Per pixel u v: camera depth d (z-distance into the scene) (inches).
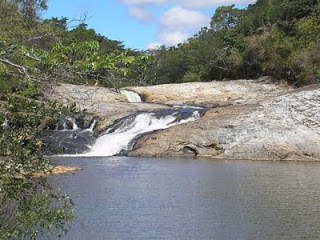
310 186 940.0
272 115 1460.4
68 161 1306.6
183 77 2888.8
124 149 1498.5
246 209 749.9
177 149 1457.9
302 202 795.4
